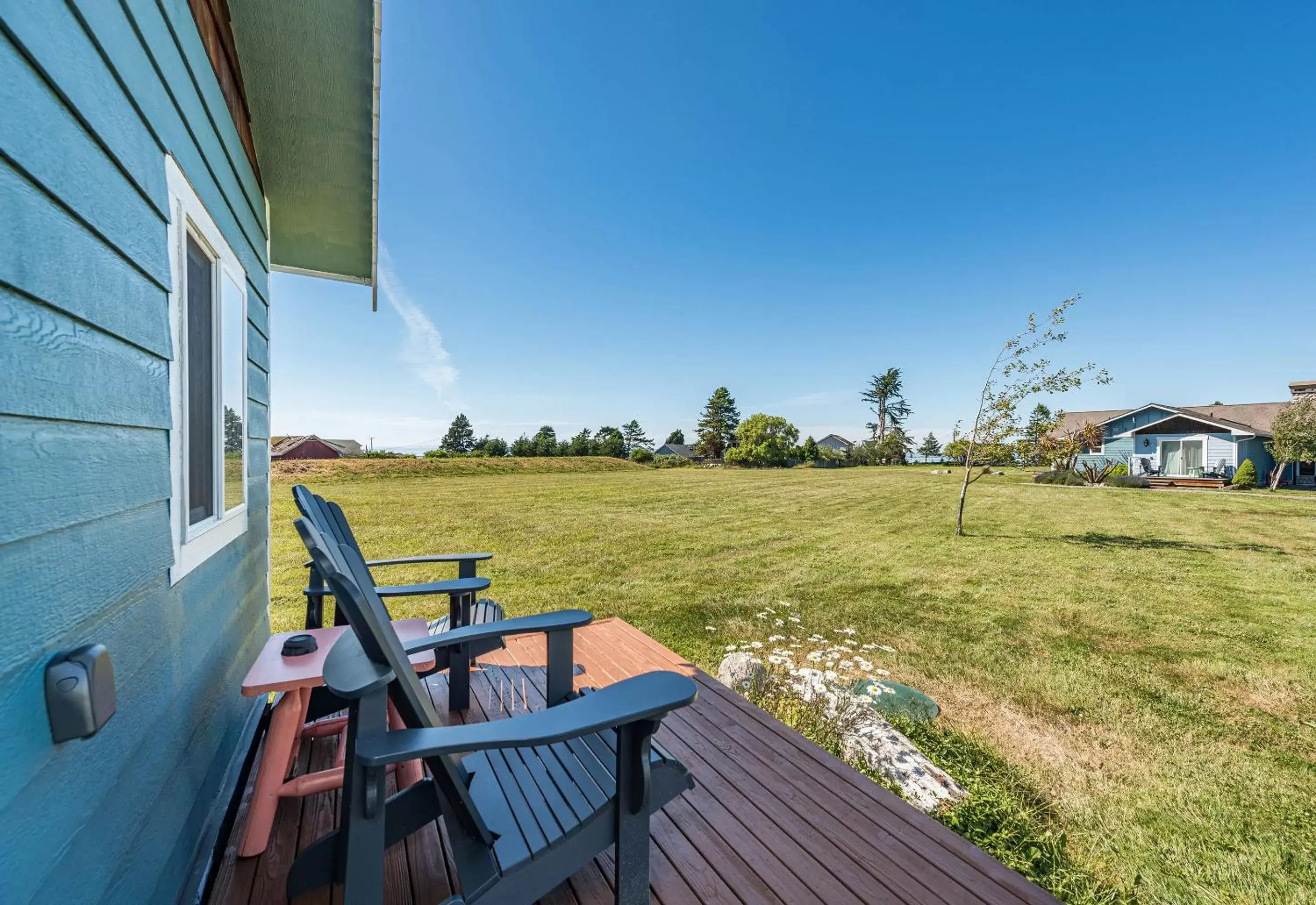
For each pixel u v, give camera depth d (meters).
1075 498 14.11
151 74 1.17
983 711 3.11
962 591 5.52
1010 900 1.39
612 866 1.52
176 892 1.27
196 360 1.69
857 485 18.91
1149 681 3.48
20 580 0.64
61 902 0.73
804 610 4.88
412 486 17.41
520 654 3.19
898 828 1.67
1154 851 2.04
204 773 1.54
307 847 1.38
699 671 2.99
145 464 1.10
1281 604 5.11
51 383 0.73
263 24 1.99
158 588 1.17
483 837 1.16
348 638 1.29
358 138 2.59
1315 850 2.05
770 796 1.83
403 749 0.95
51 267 0.73
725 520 10.30
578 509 11.89
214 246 1.76
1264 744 2.78
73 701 0.73
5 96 0.63
